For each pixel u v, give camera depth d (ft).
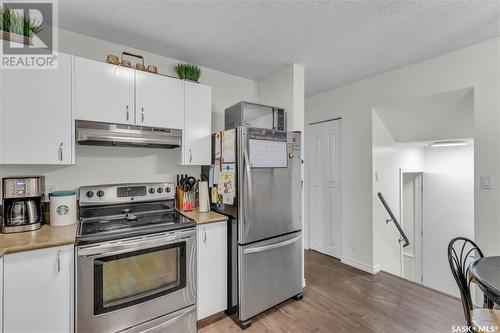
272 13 5.61
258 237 6.66
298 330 6.20
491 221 6.63
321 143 11.98
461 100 7.72
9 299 4.09
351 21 5.91
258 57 7.91
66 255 4.55
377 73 9.28
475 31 6.32
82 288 4.66
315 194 12.29
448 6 5.32
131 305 5.12
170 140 6.70
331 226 11.53
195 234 6.11
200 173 8.45
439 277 11.74
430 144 10.91
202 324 6.42
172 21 5.93
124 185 6.67
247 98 9.75
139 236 5.26
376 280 9.02
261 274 6.70
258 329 6.26
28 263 4.24
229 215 6.88
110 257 4.92
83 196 6.12
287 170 7.38
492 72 6.68
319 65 8.55
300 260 7.79
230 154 6.75
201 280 6.25
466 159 11.23
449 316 6.71
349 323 6.46
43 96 5.16
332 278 9.20
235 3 5.26
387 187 10.36
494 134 6.63
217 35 6.57
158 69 7.71
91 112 5.66
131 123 6.17
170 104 6.81
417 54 7.69
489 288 3.93
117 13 5.62
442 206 11.71
